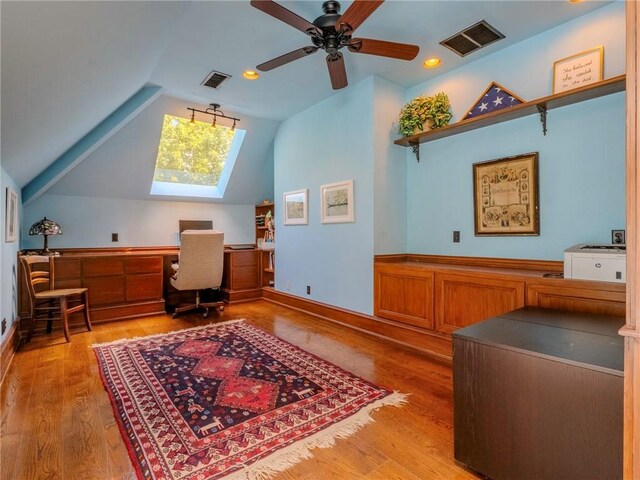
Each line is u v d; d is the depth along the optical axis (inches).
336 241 155.0
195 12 94.0
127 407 82.1
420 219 144.0
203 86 144.6
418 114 129.6
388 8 93.2
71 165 157.9
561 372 50.8
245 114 178.7
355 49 91.3
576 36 99.6
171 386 93.2
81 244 186.5
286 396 87.4
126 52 89.5
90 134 150.9
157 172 204.4
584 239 99.4
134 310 167.0
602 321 72.1
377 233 138.3
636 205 31.8
